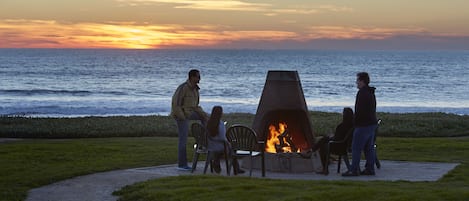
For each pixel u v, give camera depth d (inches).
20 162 518.9
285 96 512.7
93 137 807.7
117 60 6909.5
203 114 477.7
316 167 486.0
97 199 371.2
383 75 4264.3
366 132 449.7
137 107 1745.8
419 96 2576.3
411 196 341.7
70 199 372.5
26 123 922.1
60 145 650.2
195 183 395.2
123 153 586.6
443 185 401.7
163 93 2588.6
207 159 462.3
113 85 3061.0
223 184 393.1
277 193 362.6
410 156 585.9
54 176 441.4
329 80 3649.1
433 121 1000.2
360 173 462.0
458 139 761.6
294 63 6737.2
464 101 2325.3
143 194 366.3
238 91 2773.1
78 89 2728.8
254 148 454.9
